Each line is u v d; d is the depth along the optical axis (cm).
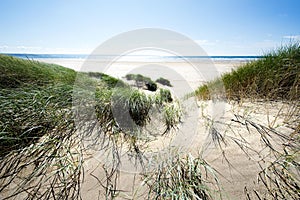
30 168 145
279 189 116
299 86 243
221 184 124
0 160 149
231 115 208
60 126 187
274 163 132
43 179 134
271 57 330
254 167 134
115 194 123
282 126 175
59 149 157
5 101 210
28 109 201
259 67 322
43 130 185
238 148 153
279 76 271
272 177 124
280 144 152
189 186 118
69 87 275
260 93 268
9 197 124
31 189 128
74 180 133
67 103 229
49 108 207
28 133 177
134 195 122
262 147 151
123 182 133
